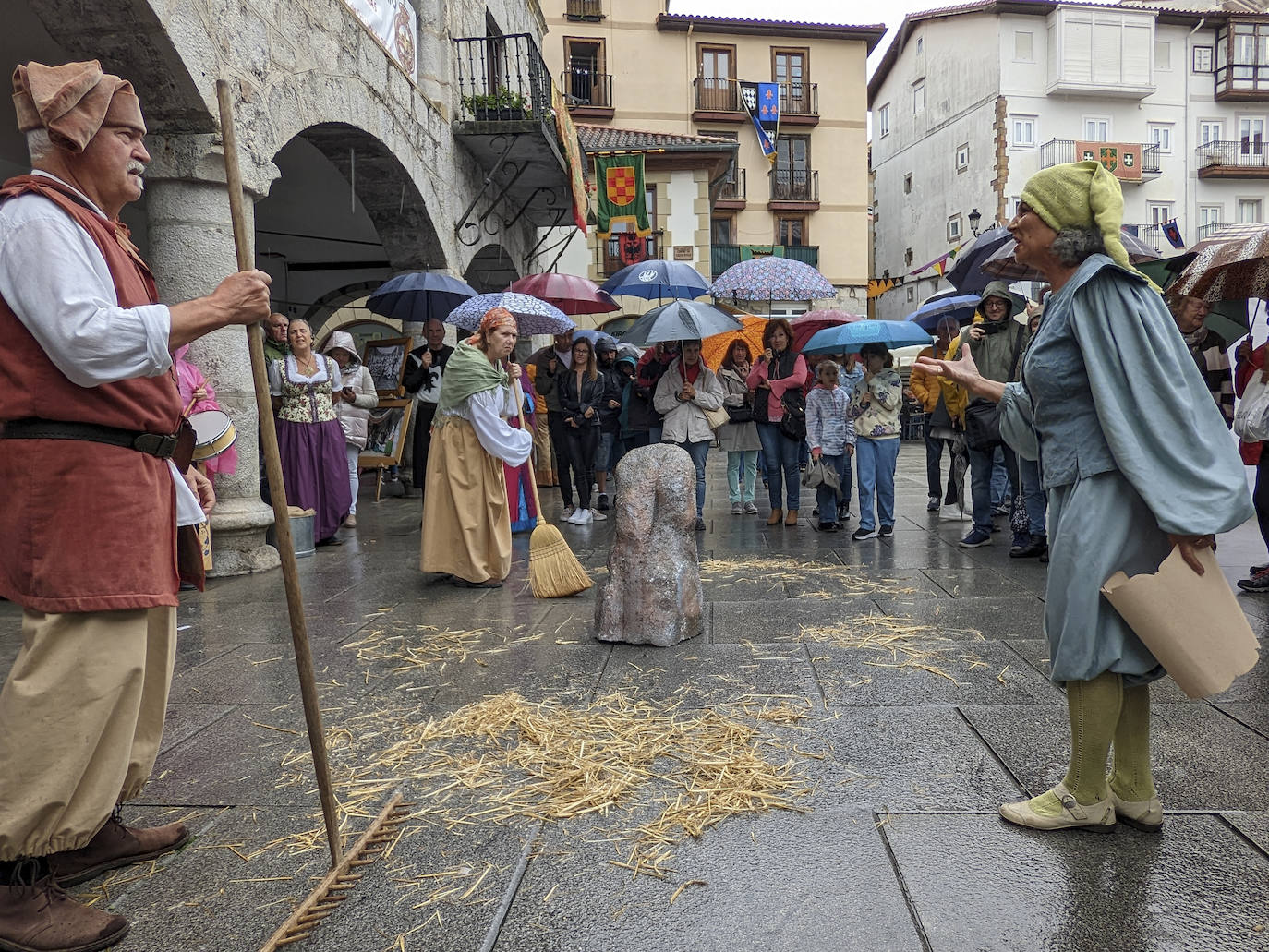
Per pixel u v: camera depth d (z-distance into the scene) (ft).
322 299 49.75
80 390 6.94
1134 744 8.20
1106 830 8.15
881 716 11.25
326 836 8.50
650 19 102.27
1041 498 21.54
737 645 14.57
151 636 8.11
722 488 40.88
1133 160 119.96
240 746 10.74
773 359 28.53
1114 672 7.76
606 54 101.91
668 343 30.12
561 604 17.87
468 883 7.65
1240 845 7.91
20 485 6.88
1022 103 118.52
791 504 28.27
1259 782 9.11
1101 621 7.68
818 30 103.04
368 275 49.57
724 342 47.19
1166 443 7.34
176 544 7.98
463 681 13.01
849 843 8.13
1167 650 7.32
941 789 9.15
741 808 8.82
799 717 11.22
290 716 11.75
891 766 9.73
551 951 6.68
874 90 147.23
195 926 7.14
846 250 106.32
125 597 7.04
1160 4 129.70
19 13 23.06
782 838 8.27
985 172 120.88
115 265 7.16
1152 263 20.53
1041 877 7.47
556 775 9.67
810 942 6.68
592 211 57.72
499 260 54.95
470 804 9.11
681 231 82.48
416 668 13.75
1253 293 16.74
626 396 32.48
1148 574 7.45
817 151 105.50
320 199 45.39
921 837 8.20
